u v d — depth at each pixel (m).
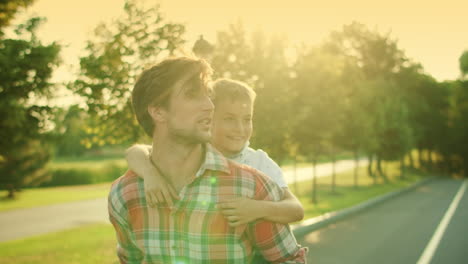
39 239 10.92
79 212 19.81
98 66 7.71
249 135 2.24
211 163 1.34
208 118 1.37
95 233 11.70
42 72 5.73
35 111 5.97
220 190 1.35
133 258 1.52
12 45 5.58
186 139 1.35
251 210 1.33
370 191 27.23
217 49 11.05
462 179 49.97
